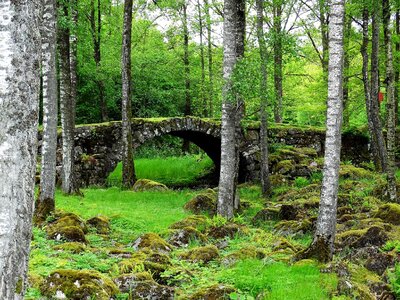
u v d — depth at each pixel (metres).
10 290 3.44
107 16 26.14
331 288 6.54
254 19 18.16
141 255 8.06
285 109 26.41
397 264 7.30
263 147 17.80
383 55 18.52
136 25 29.61
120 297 6.09
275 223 12.72
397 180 15.75
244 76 11.46
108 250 8.51
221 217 11.23
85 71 26.97
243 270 7.24
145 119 20.45
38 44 3.62
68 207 12.67
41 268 6.76
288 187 18.36
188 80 31.33
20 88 3.48
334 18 7.84
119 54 26.53
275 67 14.04
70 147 15.66
